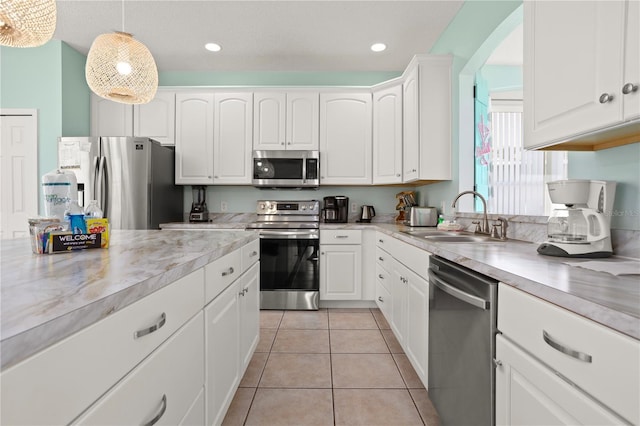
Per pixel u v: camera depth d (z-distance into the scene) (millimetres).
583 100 997
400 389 1837
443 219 2785
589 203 1241
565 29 1073
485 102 2664
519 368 872
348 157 3469
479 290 1078
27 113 3213
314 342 2459
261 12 2701
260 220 3588
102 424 610
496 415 990
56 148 3217
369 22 2826
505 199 2889
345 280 3242
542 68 1195
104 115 3500
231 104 3477
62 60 3209
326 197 3584
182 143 3471
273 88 3463
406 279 2023
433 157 2732
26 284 714
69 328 524
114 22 2854
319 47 3258
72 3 2586
